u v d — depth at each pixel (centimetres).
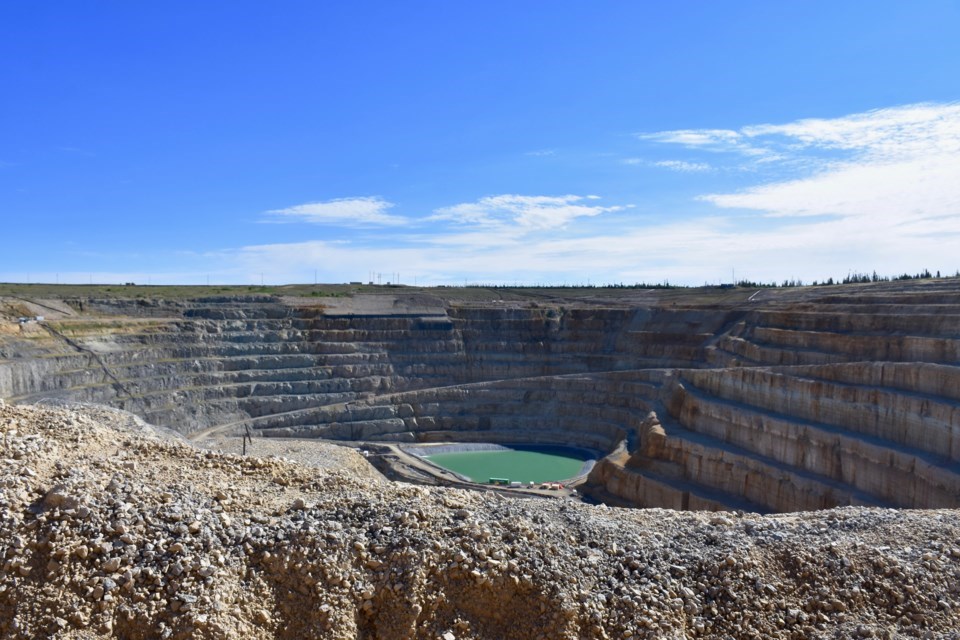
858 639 1228
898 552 1474
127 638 1151
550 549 1422
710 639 1266
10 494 1341
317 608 1244
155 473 1608
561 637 1242
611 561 1424
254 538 1360
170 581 1230
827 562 1420
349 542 1376
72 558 1233
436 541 1389
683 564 1424
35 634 1116
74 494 1363
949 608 1307
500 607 1301
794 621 1295
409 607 1265
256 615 1226
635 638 1248
